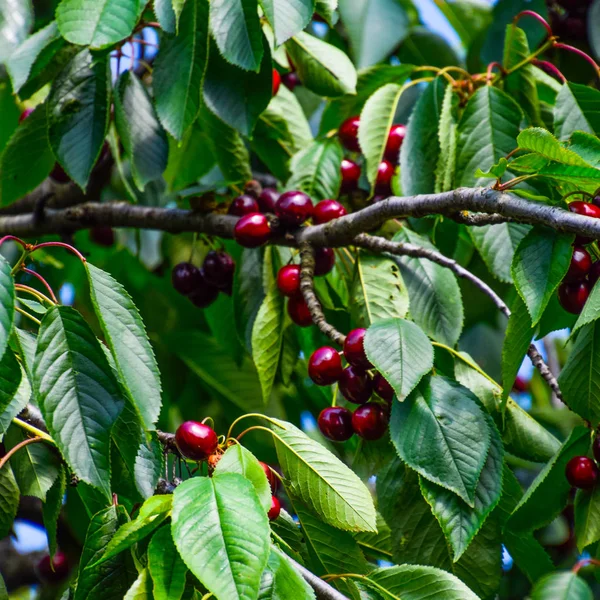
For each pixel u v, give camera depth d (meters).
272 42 2.56
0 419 2.30
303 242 2.50
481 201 2.35
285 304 2.53
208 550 2.21
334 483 2.36
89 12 2.38
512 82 2.60
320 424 2.42
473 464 2.36
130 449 2.32
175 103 2.46
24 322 2.58
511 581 2.66
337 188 2.60
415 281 2.50
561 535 2.66
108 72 2.49
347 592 2.37
